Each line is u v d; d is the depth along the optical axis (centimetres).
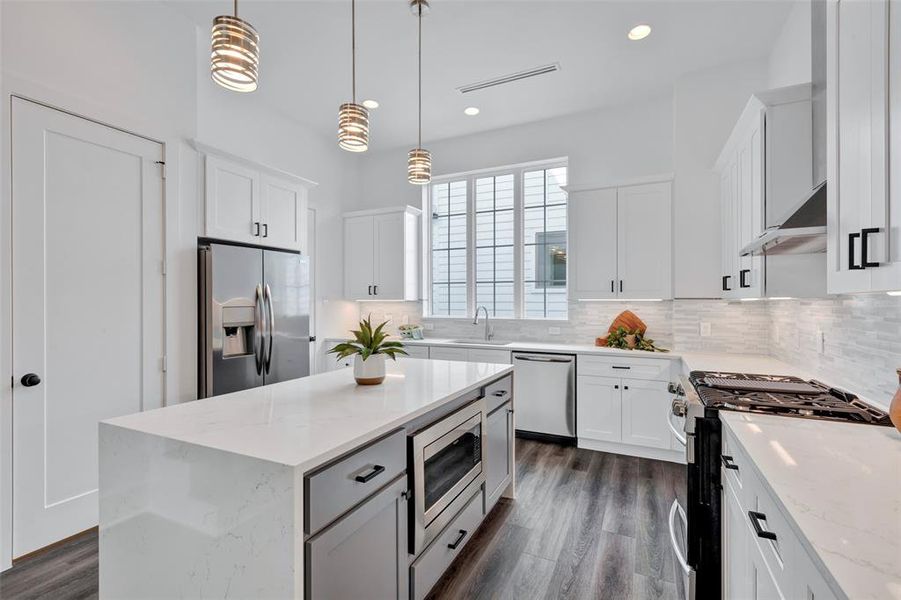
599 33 293
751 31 291
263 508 113
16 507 207
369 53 318
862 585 61
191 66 294
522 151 450
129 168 256
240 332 315
